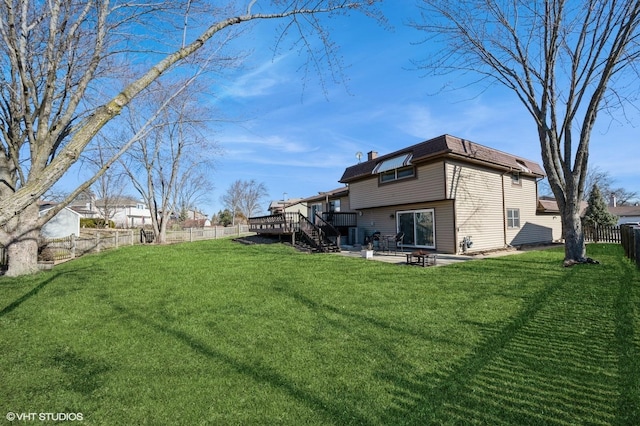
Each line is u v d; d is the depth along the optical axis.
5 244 10.10
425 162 14.85
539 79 10.22
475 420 2.65
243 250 16.16
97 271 10.34
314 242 16.53
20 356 4.19
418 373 3.43
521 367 3.48
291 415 2.80
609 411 2.69
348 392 3.12
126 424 2.76
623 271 8.16
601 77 9.32
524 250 15.56
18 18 6.44
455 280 7.98
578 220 9.76
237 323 5.24
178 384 3.37
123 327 5.20
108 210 46.91
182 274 9.59
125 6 5.29
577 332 4.37
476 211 15.11
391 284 7.79
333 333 4.67
